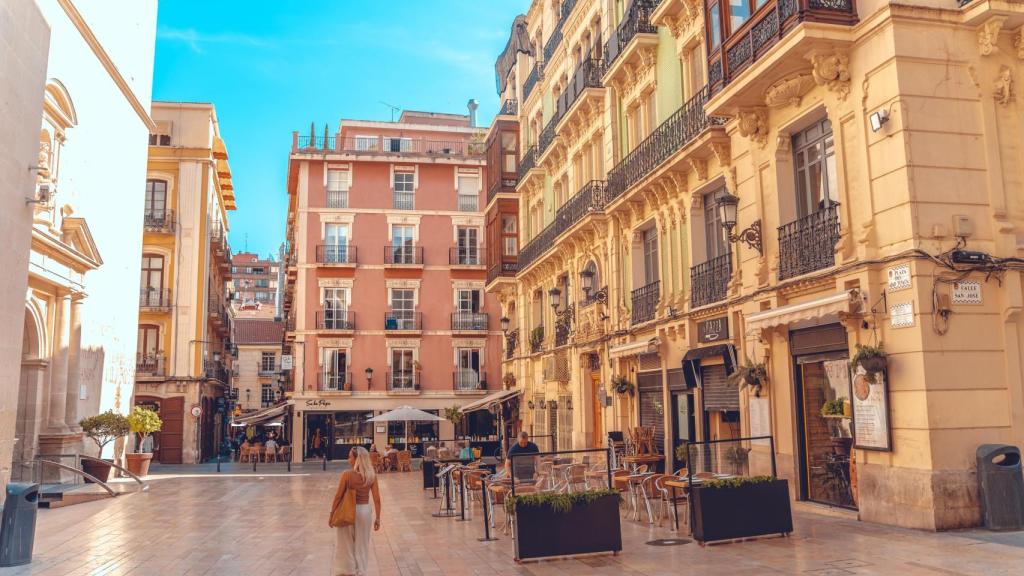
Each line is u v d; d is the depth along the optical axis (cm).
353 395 4028
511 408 3238
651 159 1792
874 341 1034
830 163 1202
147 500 1780
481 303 4288
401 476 2641
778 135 1294
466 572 866
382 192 4269
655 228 1928
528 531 907
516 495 930
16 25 1412
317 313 4094
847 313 1058
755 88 1259
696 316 1605
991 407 970
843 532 967
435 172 4350
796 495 1222
